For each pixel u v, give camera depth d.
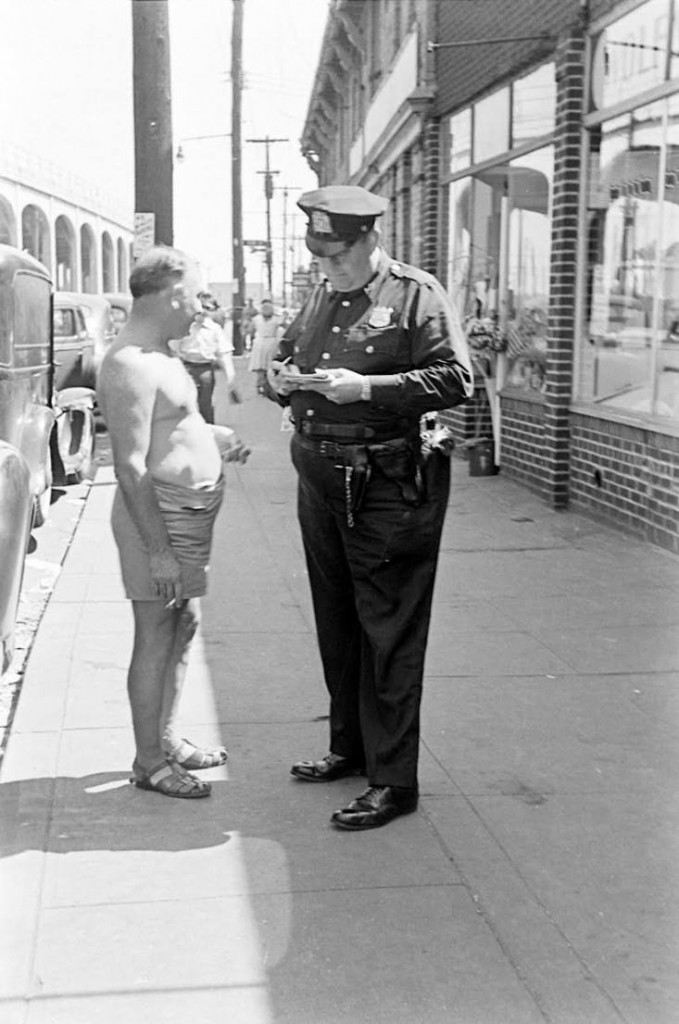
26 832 3.98
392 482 3.98
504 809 4.18
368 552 4.03
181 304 4.09
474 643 6.10
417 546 4.02
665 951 3.31
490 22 11.51
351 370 3.96
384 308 3.94
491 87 11.77
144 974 3.19
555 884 3.67
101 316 15.13
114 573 7.70
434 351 3.90
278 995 3.10
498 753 4.68
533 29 10.20
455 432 12.95
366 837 3.97
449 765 4.56
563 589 7.20
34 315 8.49
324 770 4.43
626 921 3.46
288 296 72.06
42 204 48.00
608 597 7.01
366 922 3.45
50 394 9.23
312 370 4.05
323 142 34.25
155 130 11.55
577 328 9.66
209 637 6.25
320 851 3.88
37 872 3.71
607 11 8.92
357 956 3.28
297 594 7.19
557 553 8.17
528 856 3.85
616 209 9.05
